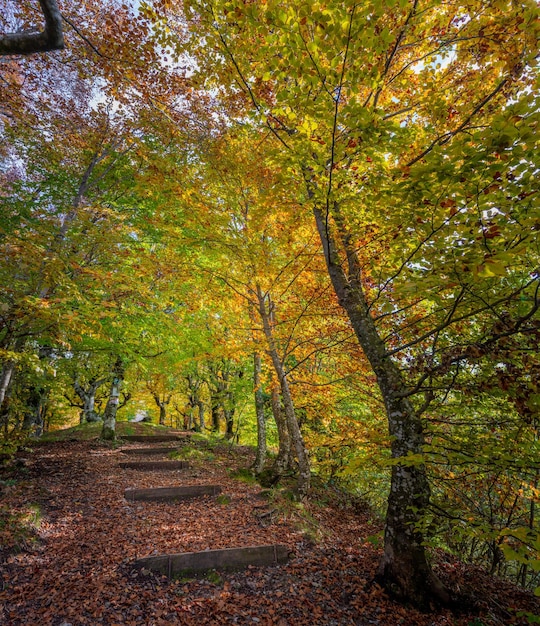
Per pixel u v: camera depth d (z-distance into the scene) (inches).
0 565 173.6
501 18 141.4
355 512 333.1
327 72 120.3
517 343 135.8
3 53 107.1
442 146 164.9
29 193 343.9
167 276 305.7
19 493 257.4
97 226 285.3
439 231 133.0
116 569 183.5
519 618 165.0
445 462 160.7
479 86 177.5
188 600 167.3
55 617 148.3
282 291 341.7
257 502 291.0
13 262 223.1
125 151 374.0
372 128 119.2
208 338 412.2
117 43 229.9
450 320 140.7
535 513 234.8
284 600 171.5
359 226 183.0
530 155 95.5
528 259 142.3
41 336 281.3
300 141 138.4
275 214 263.1
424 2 148.3
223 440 638.5
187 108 272.2
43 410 738.8
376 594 170.4
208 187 290.7
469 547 283.9
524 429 163.5
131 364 490.9
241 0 136.3
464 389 156.8
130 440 546.9
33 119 290.2
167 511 269.4
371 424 297.6
